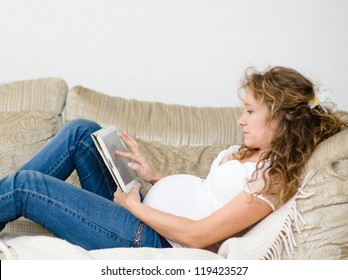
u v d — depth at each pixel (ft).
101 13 7.91
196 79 8.08
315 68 8.04
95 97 7.05
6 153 6.54
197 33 7.96
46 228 5.32
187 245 5.02
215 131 7.02
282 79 5.03
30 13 7.90
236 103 8.11
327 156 4.66
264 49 8.00
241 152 5.49
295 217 4.74
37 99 7.00
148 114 7.07
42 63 8.03
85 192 5.36
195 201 5.37
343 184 4.66
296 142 4.94
